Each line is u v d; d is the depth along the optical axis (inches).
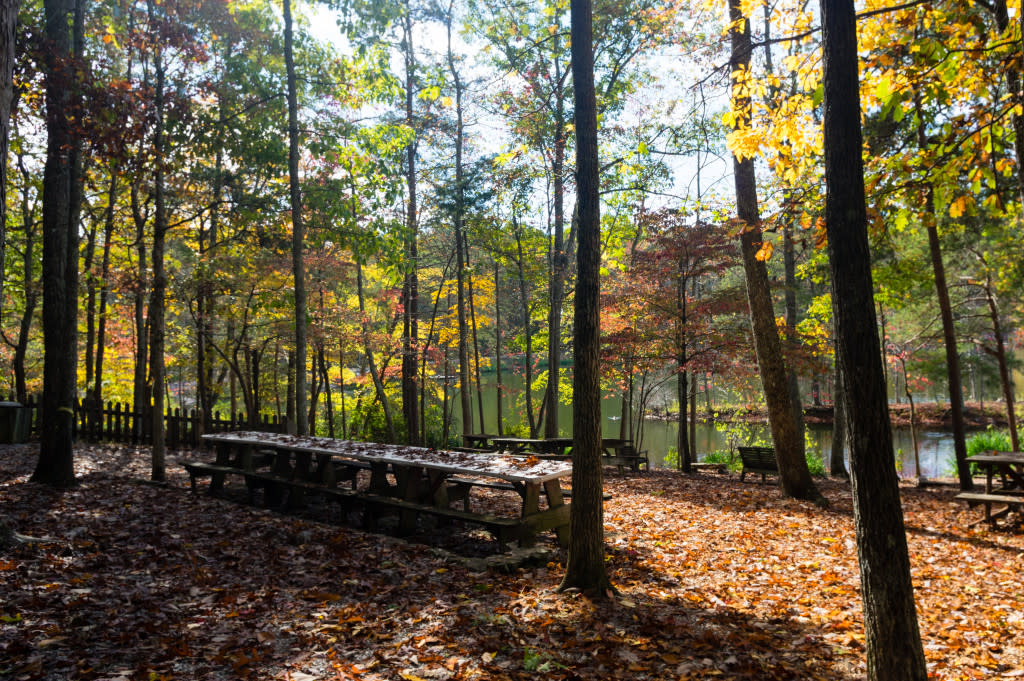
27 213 617.9
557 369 716.7
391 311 876.6
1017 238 567.8
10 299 745.0
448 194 717.3
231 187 489.7
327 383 817.5
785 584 219.9
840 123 121.0
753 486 474.9
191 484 358.9
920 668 113.0
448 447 761.6
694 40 314.3
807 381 1371.8
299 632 163.5
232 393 743.1
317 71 524.1
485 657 148.7
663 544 273.6
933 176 192.1
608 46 577.0
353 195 529.3
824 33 123.9
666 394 1251.8
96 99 328.8
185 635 159.3
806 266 603.8
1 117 150.1
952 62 185.5
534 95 580.1
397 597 191.8
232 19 486.3
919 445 960.3
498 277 883.4
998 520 336.5
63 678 132.4
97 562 212.1
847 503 398.9
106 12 461.4
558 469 254.1
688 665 148.9
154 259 392.8
